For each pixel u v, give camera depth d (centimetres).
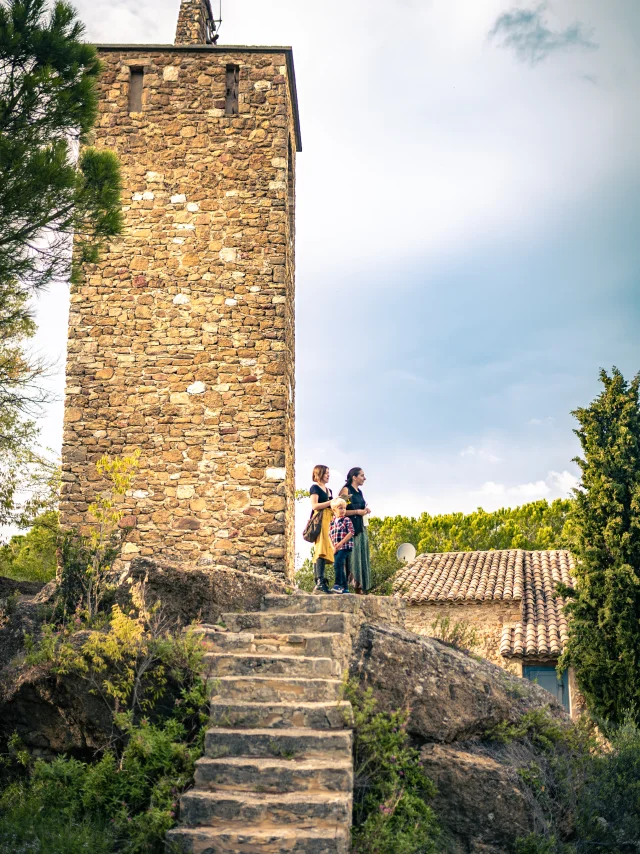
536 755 817
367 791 671
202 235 1262
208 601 858
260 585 927
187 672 714
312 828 560
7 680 775
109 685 694
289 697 686
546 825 735
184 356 1232
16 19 868
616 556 1506
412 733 756
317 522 970
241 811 568
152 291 1250
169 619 831
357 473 1008
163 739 654
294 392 1379
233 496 1190
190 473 1199
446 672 805
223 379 1224
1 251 834
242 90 1302
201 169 1281
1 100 859
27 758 730
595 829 785
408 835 624
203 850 547
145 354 1235
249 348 1232
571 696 1625
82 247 954
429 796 716
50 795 659
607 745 934
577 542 1570
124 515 1191
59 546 1066
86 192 888
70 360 1238
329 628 788
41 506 1376
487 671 871
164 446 1209
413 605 1838
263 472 1195
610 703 1427
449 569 2005
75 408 1225
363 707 702
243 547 1174
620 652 1441
